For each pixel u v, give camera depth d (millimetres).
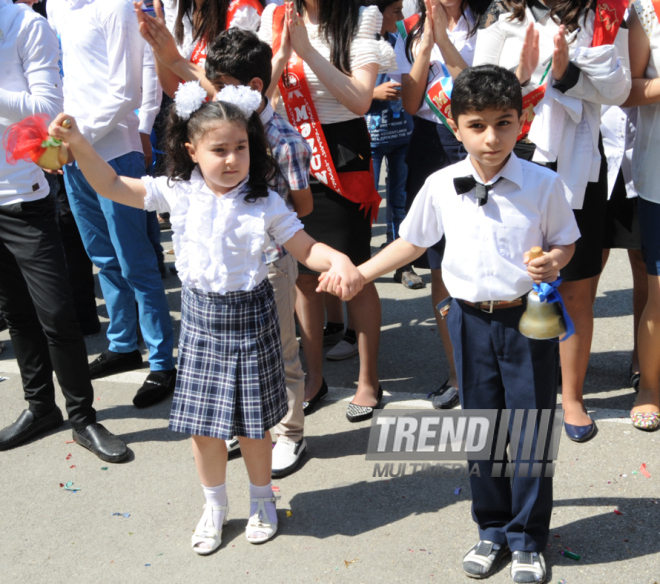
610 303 4750
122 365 4320
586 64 2879
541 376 2348
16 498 3109
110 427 3678
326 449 3359
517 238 2264
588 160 3021
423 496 2953
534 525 2443
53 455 3441
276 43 3281
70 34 3744
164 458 3361
